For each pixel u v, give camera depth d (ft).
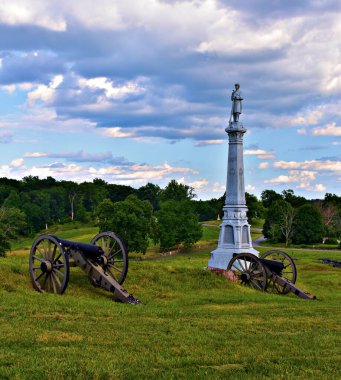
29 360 39.04
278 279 101.09
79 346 44.32
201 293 88.28
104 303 68.95
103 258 79.97
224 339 50.44
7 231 271.49
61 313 58.80
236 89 157.07
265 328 57.47
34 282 74.84
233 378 37.91
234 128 154.20
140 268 97.40
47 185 620.08
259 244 373.61
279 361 43.24
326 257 241.35
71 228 472.03
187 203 331.36
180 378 37.52
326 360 44.29
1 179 610.24
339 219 426.10
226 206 156.76
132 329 52.31
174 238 317.22
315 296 99.91
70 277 81.87
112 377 36.68
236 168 156.35
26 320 52.54
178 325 55.72
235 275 104.58
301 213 374.43
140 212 268.21
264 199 604.90
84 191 597.52
